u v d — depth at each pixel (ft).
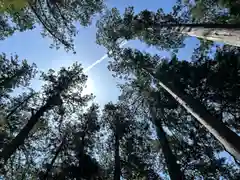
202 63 42.60
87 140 52.42
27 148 47.44
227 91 38.09
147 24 51.06
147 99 53.01
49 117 54.19
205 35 29.30
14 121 50.24
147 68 51.39
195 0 45.55
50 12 39.60
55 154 46.03
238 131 40.40
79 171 39.09
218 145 42.06
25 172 45.01
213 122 25.13
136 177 46.73
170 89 38.22
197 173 40.09
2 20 47.32
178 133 45.09
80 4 42.32
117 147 48.39
